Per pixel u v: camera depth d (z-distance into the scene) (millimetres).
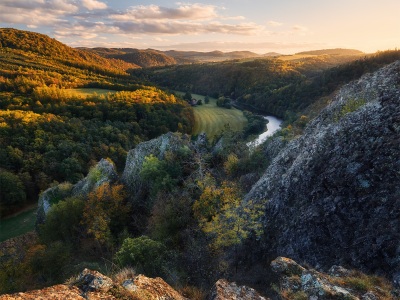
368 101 22297
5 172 67438
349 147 18781
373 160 17203
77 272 24453
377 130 18094
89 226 36438
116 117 116688
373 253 14453
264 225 20984
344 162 18422
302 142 25609
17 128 86312
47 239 39906
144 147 46844
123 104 123938
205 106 176000
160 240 26891
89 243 34438
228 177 37812
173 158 41688
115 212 38188
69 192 54000
